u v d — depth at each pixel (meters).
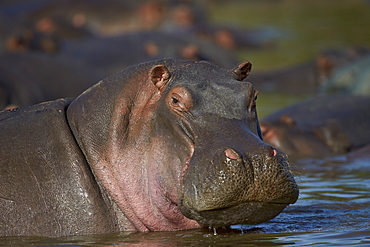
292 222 27.92
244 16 126.50
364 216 28.75
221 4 143.00
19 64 57.16
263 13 129.38
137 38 85.88
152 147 25.84
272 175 23.42
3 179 26.30
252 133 24.59
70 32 100.31
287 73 77.56
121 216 26.84
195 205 23.64
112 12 117.31
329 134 47.22
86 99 27.66
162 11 116.12
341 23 113.88
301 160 42.88
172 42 85.50
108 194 26.77
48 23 99.62
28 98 54.41
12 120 27.77
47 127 27.22
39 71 57.72
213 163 23.52
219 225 24.88
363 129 51.03
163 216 26.23
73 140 26.95
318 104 53.59
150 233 26.47
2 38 86.50
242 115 25.14
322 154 45.34
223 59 86.00
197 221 24.69
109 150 26.56
